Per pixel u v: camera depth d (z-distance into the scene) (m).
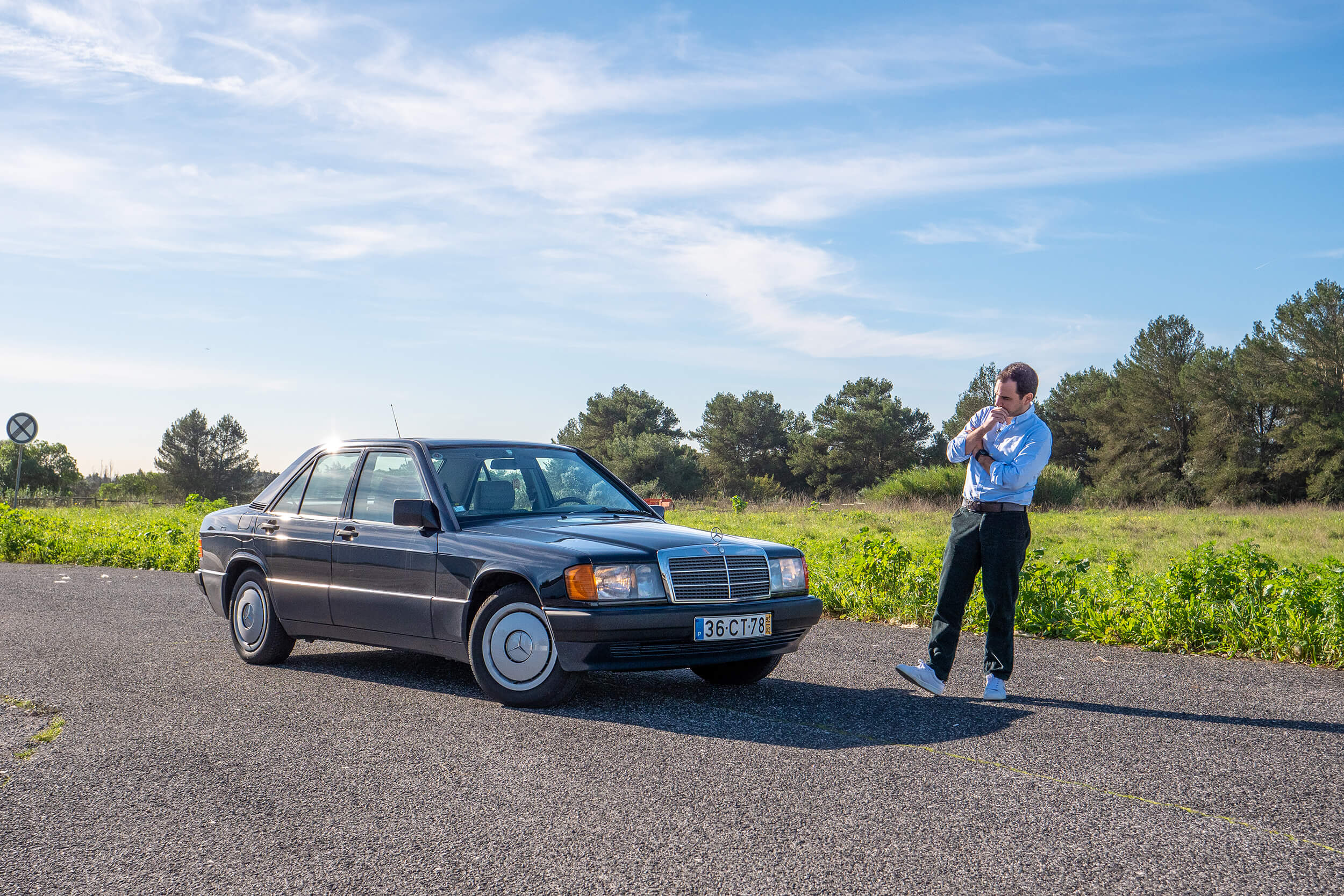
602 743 4.61
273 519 6.92
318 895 2.91
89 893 2.94
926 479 38.41
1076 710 5.32
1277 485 49.94
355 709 5.36
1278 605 7.34
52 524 18.41
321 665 6.77
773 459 98.62
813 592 9.83
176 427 111.19
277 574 6.74
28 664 6.66
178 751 4.49
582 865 3.12
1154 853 3.20
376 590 6.15
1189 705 5.43
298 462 7.18
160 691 5.83
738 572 5.62
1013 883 2.96
